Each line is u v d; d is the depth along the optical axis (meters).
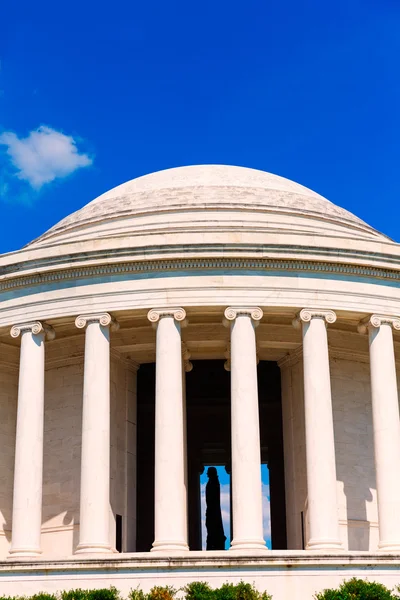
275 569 40.66
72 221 59.06
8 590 41.81
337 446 49.56
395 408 45.88
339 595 38.00
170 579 40.62
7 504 51.94
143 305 46.09
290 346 51.00
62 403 50.97
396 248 49.06
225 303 45.91
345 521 48.38
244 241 47.66
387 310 47.31
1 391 53.16
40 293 47.84
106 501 44.34
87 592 39.19
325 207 59.75
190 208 55.53
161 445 44.06
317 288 46.56
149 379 57.44
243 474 43.47
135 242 47.78
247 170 65.12
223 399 60.22
